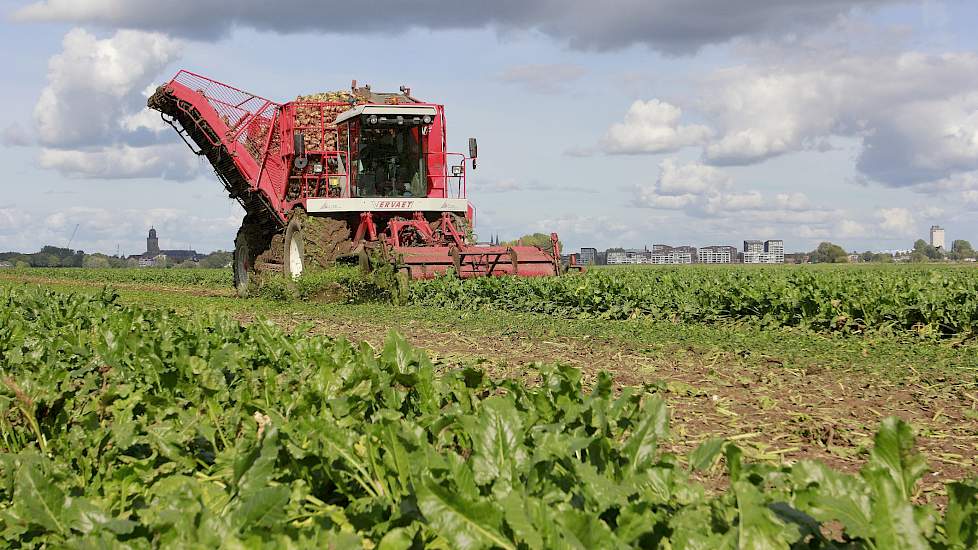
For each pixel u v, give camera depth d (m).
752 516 2.07
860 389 7.60
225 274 49.16
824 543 2.17
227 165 21.58
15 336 7.21
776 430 5.94
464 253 17.52
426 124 18.55
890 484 2.11
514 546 2.11
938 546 2.04
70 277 51.12
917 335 11.88
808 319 12.89
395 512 2.51
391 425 2.82
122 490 3.47
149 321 8.77
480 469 2.54
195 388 4.38
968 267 50.09
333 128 19.67
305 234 18.52
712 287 14.98
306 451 3.16
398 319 14.34
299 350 5.66
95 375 5.68
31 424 4.36
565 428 3.21
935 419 6.36
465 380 4.16
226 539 2.16
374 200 18.39
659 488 2.65
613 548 1.93
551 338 11.48
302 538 2.21
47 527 2.68
